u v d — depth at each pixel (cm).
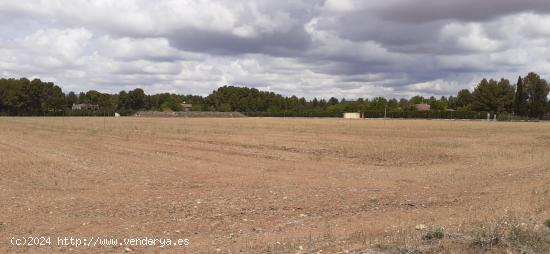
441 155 2514
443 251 677
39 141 3419
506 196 1241
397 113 12175
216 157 2405
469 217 958
